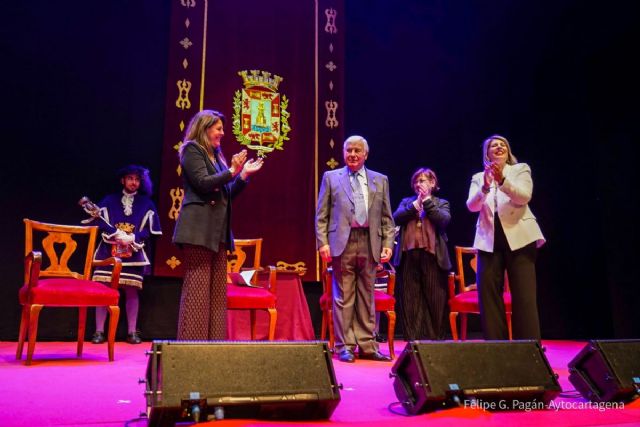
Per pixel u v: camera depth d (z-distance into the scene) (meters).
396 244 4.68
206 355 1.62
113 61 5.26
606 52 5.86
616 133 5.83
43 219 4.79
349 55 6.13
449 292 4.41
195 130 2.90
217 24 5.59
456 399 1.78
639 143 5.69
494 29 6.58
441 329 4.38
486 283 2.83
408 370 1.91
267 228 5.34
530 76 6.42
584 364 2.11
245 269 4.39
